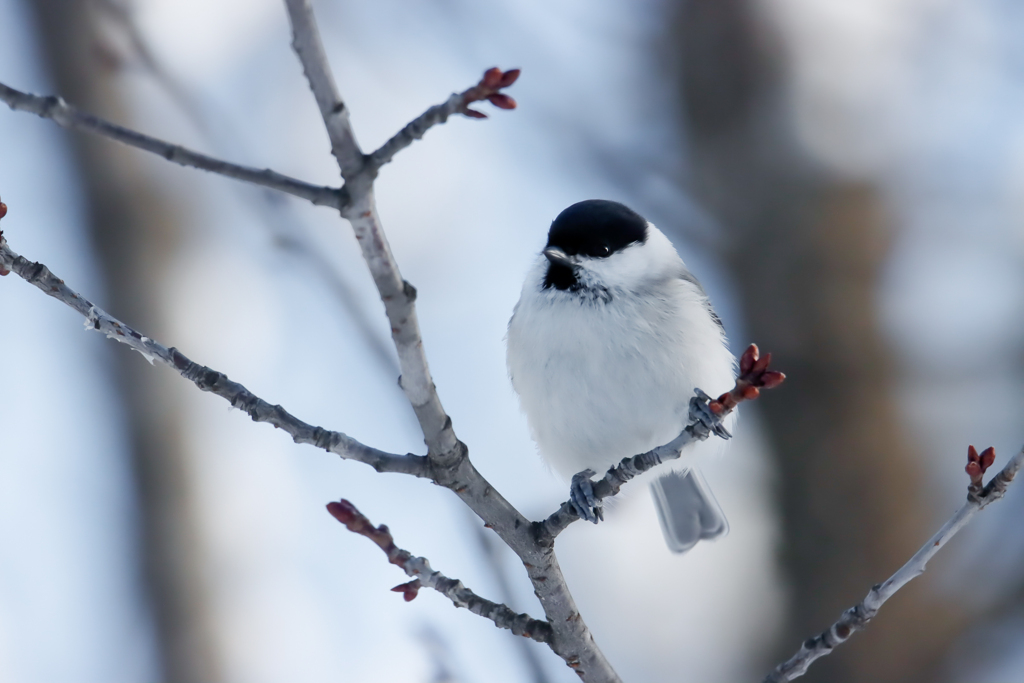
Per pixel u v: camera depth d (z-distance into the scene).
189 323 10.58
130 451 10.24
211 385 5.29
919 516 11.05
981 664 10.26
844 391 11.39
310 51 4.16
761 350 11.87
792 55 12.73
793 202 12.09
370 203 4.47
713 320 9.36
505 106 4.41
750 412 12.09
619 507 11.66
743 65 12.76
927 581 10.64
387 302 4.80
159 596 9.92
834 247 11.86
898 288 11.99
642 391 8.70
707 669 12.49
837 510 11.12
